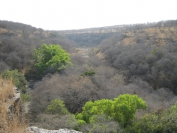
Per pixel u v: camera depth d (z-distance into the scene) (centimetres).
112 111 1414
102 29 9006
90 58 4184
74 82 2330
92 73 2747
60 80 2498
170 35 4491
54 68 3155
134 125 1152
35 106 1719
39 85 2541
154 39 4453
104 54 4394
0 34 4612
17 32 5172
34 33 5775
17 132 546
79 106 1952
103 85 2505
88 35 7875
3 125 537
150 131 1045
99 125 1179
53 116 1299
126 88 2566
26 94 2112
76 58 3909
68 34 8362
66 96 1988
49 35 6122
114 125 1194
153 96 2569
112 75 3172
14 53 3772
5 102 634
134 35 5119
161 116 1202
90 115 1422
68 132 767
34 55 3844
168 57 3350
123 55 3806
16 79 2156
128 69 3506
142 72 3319
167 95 2742
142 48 3975
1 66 3195
